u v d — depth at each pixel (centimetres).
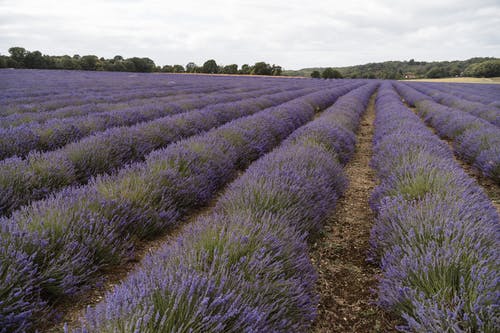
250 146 645
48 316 199
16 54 6156
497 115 1116
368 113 1680
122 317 138
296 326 184
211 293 165
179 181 400
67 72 5028
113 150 524
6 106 1062
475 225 247
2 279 192
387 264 247
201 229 241
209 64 8756
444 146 644
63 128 634
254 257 203
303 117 1151
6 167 362
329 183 431
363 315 228
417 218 276
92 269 252
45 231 235
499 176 525
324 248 322
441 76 9938
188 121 813
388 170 477
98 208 293
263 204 308
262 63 8156
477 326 168
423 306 181
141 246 317
